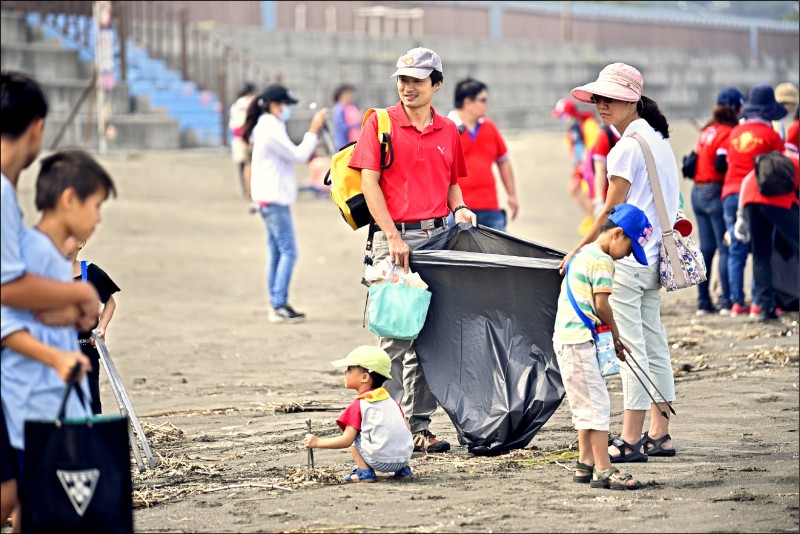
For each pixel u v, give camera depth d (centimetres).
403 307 1304
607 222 1185
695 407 1571
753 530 1008
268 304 2675
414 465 1280
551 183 5353
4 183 856
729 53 10675
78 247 1241
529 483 1186
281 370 1928
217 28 7069
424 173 1363
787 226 2195
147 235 3669
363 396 1209
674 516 1052
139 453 1270
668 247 1279
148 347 2147
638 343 1278
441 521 1045
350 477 1212
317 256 3462
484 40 8662
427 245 1355
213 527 1048
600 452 1166
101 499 847
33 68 5647
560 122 8119
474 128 2084
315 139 2394
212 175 5044
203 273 3086
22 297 852
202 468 1271
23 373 872
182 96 6109
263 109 2383
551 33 9800
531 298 1323
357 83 7181
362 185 1346
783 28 11950
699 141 2347
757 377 1773
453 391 1323
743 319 2284
